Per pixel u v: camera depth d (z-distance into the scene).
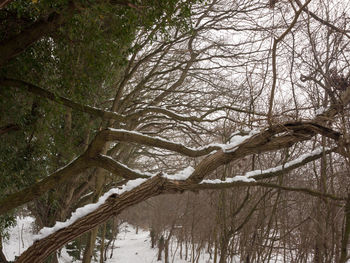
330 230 3.65
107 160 4.11
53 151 6.71
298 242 5.54
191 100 10.46
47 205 8.41
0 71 4.50
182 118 7.00
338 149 2.78
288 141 2.83
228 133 4.86
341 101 2.77
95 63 4.45
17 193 4.09
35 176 6.24
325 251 3.46
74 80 4.60
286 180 4.93
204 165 2.90
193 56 9.28
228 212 5.60
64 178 4.16
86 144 7.34
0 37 4.26
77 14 3.69
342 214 3.55
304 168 4.99
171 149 4.01
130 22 3.79
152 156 11.66
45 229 2.72
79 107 5.00
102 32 4.21
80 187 9.96
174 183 2.85
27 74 4.69
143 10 3.75
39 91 4.61
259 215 5.51
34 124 5.41
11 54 4.04
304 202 5.02
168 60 9.60
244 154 2.89
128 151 12.41
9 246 11.76
